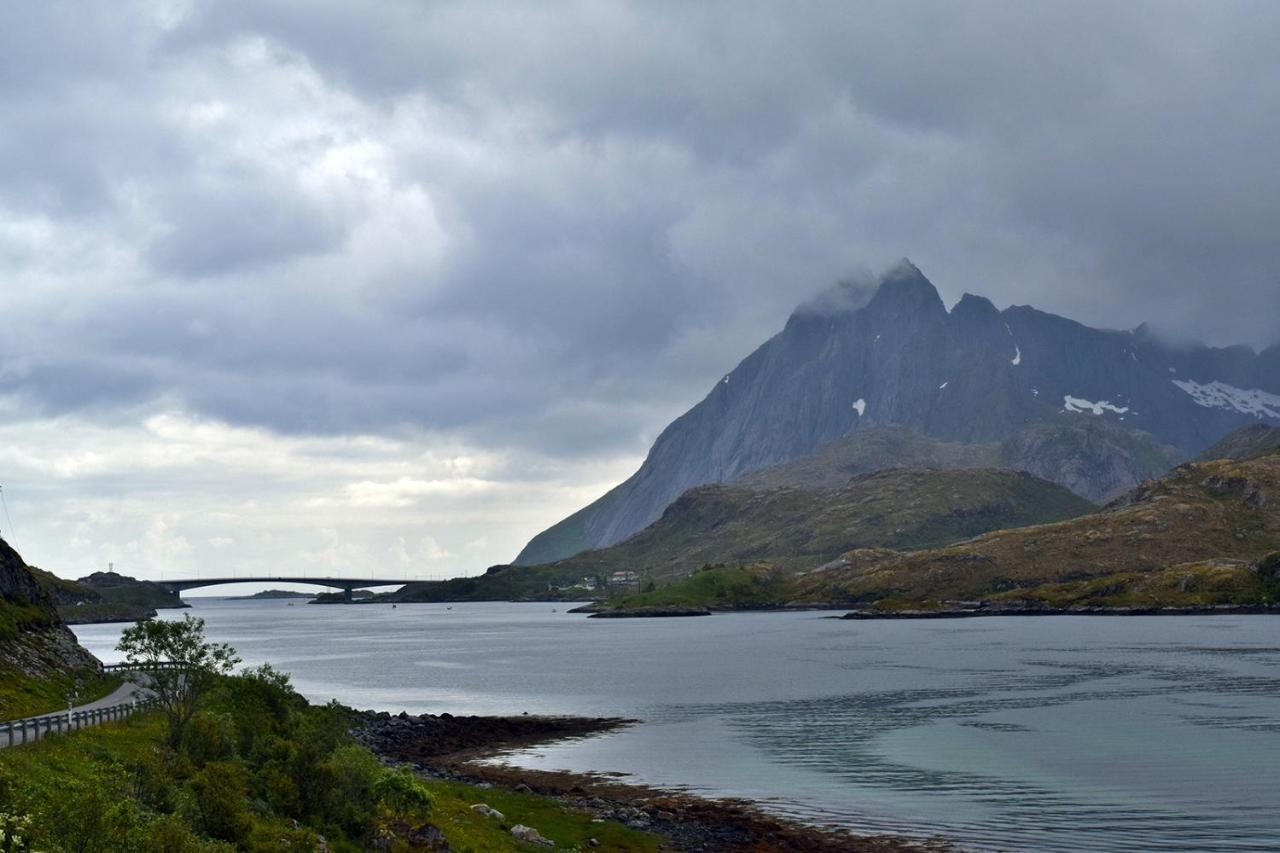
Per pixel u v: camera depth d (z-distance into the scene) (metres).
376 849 59.34
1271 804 84.56
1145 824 78.75
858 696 166.38
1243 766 100.19
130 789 52.31
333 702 104.50
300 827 57.50
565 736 128.12
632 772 103.19
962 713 142.50
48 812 42.19
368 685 199.12
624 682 199.12
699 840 74.75
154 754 59.56
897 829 78.50
